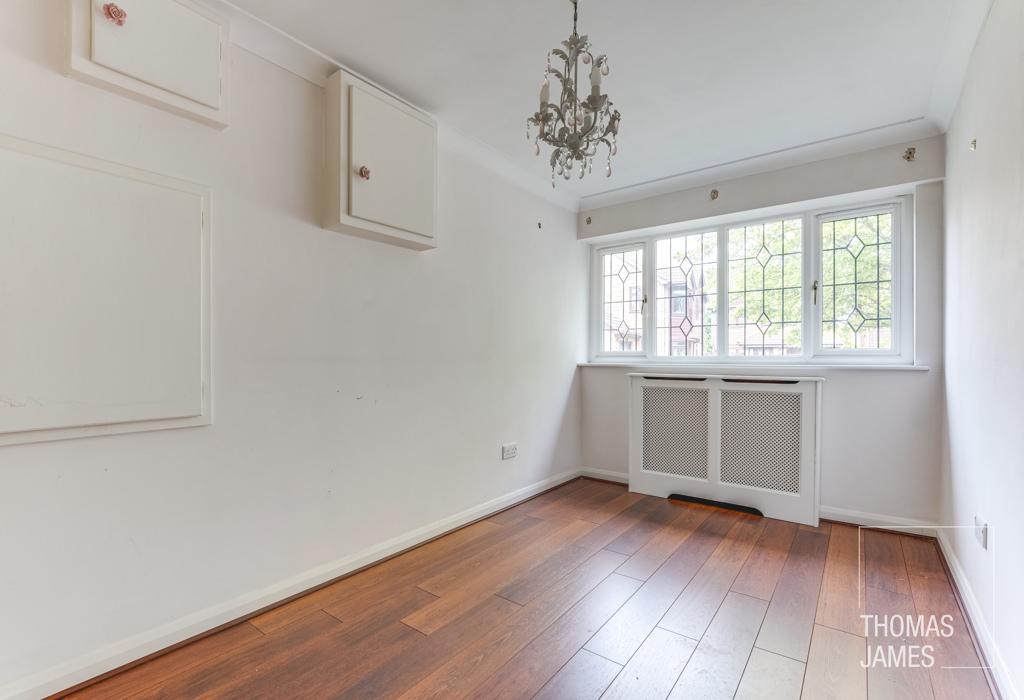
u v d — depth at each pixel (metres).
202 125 1.80
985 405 1.78
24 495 1.42
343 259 2.30
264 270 1.99
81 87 1.52
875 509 2.93
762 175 3.32
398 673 1.59
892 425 2.88
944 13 1.81
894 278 3.02
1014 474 1.43
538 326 3.68
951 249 2.48
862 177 2.95
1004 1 1.53
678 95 2.43
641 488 3.66
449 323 2.90
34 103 1.43
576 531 2.89
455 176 2.94
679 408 3.51
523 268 3.52
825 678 1.57
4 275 1.37
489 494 3.19
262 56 1.98
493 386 3.24
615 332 4.24
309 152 2.15
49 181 1.45
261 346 1.98
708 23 1.88
